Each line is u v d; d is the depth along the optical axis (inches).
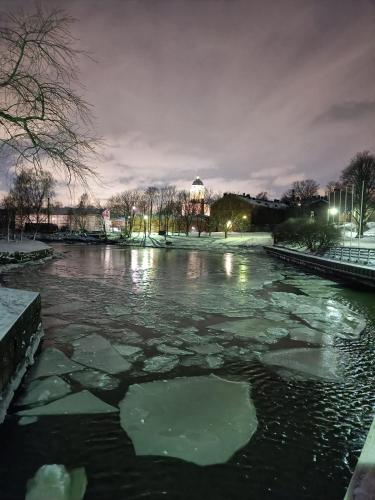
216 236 2731.3
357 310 552.4
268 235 2738.7
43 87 371.2
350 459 190.2
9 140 362.3
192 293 673.6
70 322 448.5
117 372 295.7
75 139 391.2
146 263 1243.2
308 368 316.2
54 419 218.8
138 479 170.7
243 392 264.7
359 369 316.2
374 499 142.6
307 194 3949.3
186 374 297.0
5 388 230.4
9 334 238.2
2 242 1476.4
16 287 695.1
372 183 2171.5
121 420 219.9
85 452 189.2
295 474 177.5
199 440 202.1
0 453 186.7
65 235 2736.2
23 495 159.0
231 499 159.9
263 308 556.4
